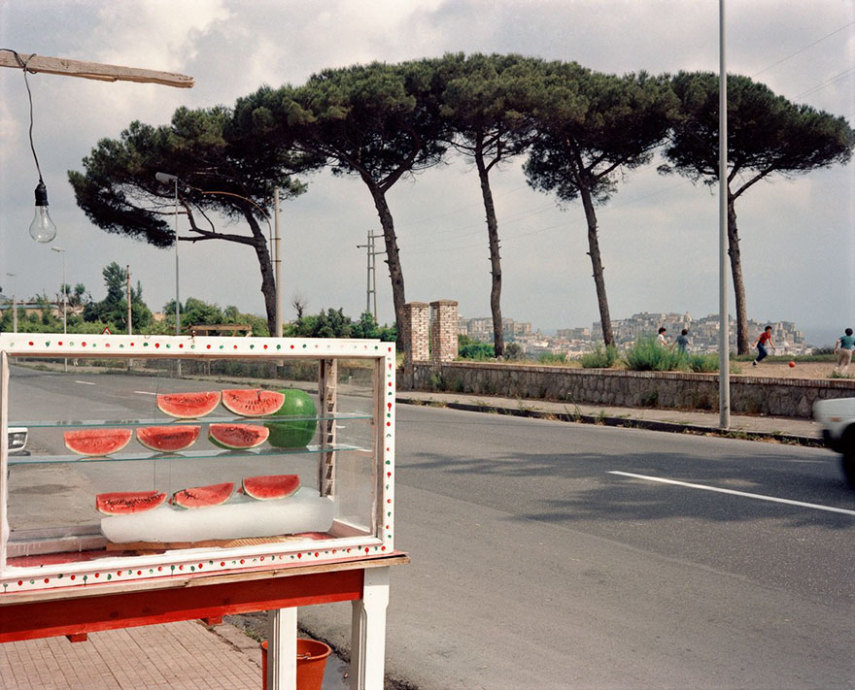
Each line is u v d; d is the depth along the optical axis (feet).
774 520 26.32
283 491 11.06
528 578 20.95
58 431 9.44
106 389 9.76
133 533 9.93
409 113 104.88
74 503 9.66
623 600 19.17
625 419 56.65
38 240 17.53
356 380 11.35
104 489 9.84
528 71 100.01
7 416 9.04
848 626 17.35
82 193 130.82
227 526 10.49
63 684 13.78
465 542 24.44
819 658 15.69
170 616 9.72
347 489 11.49
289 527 10.94
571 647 16.40
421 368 91.35
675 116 97.81
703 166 109.91
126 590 9.27
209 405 10.52
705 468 36.35
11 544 9.37
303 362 11.31
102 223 135.74
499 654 16.11
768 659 15.67
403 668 15.48
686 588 19.97
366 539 10.96
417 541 24.57
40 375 9.27
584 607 18.75
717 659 15.70
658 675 14.99
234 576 9.82
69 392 9.48
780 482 32.83
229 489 10.66
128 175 126.31
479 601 19.25
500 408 68.08
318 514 11.21
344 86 103.81
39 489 9.43
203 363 10.41
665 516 27.22
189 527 10.18
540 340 540.52
